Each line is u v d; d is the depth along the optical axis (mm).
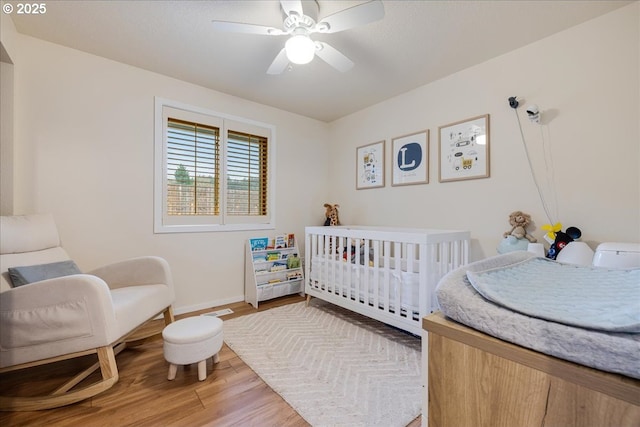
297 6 1539
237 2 1716
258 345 2070
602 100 1838
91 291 1427
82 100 2266
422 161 2840
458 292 772
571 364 565
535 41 2105
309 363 1824
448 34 2023
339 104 3336
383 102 3232
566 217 1981
